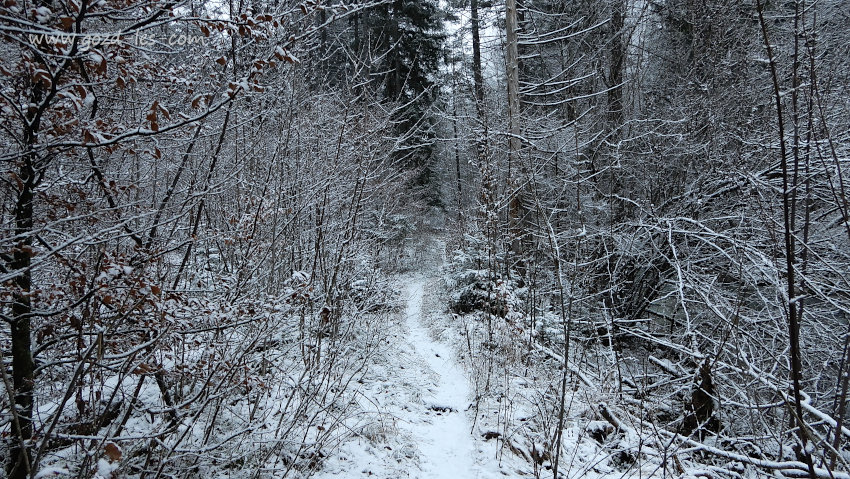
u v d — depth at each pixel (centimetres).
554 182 991
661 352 931
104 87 331
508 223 996
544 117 1098
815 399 617
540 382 709
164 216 411
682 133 938
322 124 720
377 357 790
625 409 639
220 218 546
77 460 349
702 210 919
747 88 914
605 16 1144
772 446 570
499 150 1024
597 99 1175
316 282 636
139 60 302
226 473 405
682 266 884
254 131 512
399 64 1877
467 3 1346
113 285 277
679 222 881
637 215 986
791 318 360
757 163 815
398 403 657
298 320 582
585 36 1155
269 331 410
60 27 248
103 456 298
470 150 1230
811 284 576
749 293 788
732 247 789
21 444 231
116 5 260
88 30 285
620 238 888
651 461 534
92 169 324
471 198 1561
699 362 632
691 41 1112
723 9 994
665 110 1055
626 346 992
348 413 559
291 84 554
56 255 281
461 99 1332
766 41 339
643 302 959
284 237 553
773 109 799
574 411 635
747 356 714
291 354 639
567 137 1027
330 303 621
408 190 1942
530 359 792
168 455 333
